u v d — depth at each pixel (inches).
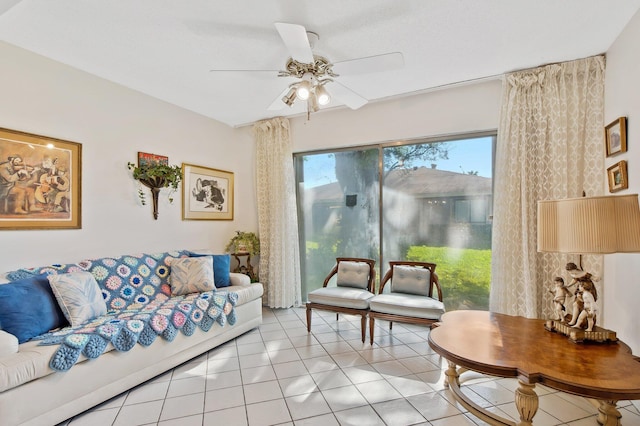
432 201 137.9
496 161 116.4
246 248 160.9
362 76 114.3
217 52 95.3
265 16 77.9
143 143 127.0
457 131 127.0
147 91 125.4
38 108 96.3
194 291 121.3
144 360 87.0
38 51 94.7
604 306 96.3
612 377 53.1
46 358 66.9
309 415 73.5
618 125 86.8
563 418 71.2
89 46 92.0
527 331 75.7
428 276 120.6
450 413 74.1
